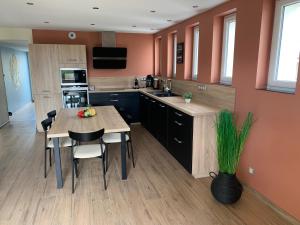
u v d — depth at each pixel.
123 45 6.09
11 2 3.13
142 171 3.35
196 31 4.34
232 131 2.46
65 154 4.01
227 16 3.38
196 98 4.08
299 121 2.13
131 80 6.34
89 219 2.32
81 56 5.35
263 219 2.33
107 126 2.96
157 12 3.75
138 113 5.95
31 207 2.51
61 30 5.57
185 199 2.66
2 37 5.29
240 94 2.92
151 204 2.56
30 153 4.07
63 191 2.82
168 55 5.38
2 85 6.21
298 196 2.20
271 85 2.64
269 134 2.48
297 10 2.34
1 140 4.82
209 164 3.19
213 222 2.28
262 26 2.56
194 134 3.05
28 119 6.89
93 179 3.12
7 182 3.04
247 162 2.84
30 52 5.06
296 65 2.38
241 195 2.70
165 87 5.24
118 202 2.60
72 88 5.41
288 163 2.27
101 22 4.62
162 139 4.35
